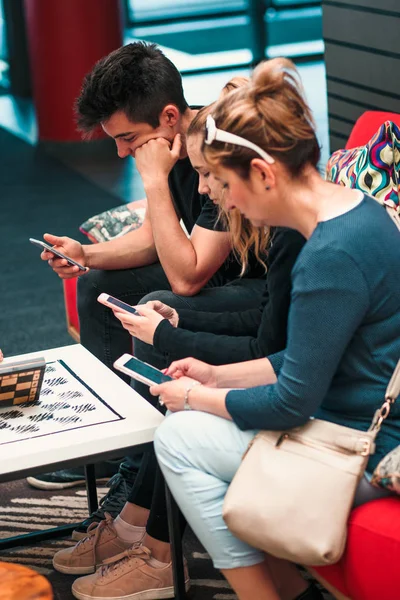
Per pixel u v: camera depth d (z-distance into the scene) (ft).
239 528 6.37
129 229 12.13
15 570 5.66
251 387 7.06
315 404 6.28
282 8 42.78
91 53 27.73
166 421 6.95
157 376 7.44
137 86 9.28
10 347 14.80
